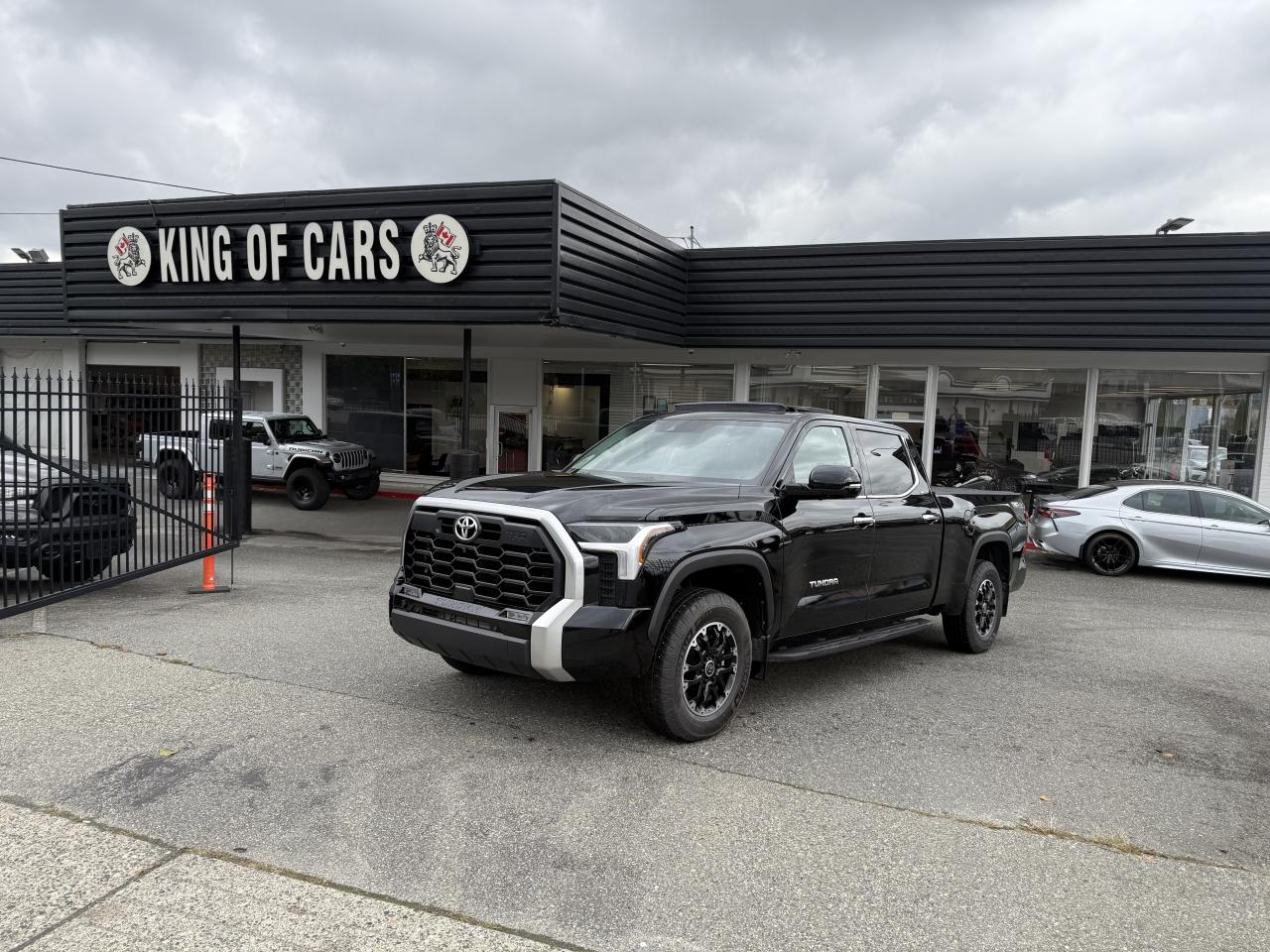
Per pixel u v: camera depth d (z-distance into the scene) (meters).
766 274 14.95
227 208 12.15
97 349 22.38
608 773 4.37
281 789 4.04
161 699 5.23
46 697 5.21
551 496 4.64
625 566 4.36
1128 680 6.49
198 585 9.05
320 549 11.97
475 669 5.82
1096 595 10.38
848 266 14.59
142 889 3.19
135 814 3.76
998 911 3.25
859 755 4.77
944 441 15.80
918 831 3.88
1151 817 4.12
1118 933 3.13
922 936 3.06
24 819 3.69
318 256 11.76
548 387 18.67
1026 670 6.71
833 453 5.98
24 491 7.47
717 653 4.88
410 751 4.55
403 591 5.00
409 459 20.06
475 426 19.39
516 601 4.49
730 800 4.11
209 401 9.19
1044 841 3.83
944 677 6.43
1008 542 7.52
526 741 4.75
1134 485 12.10
